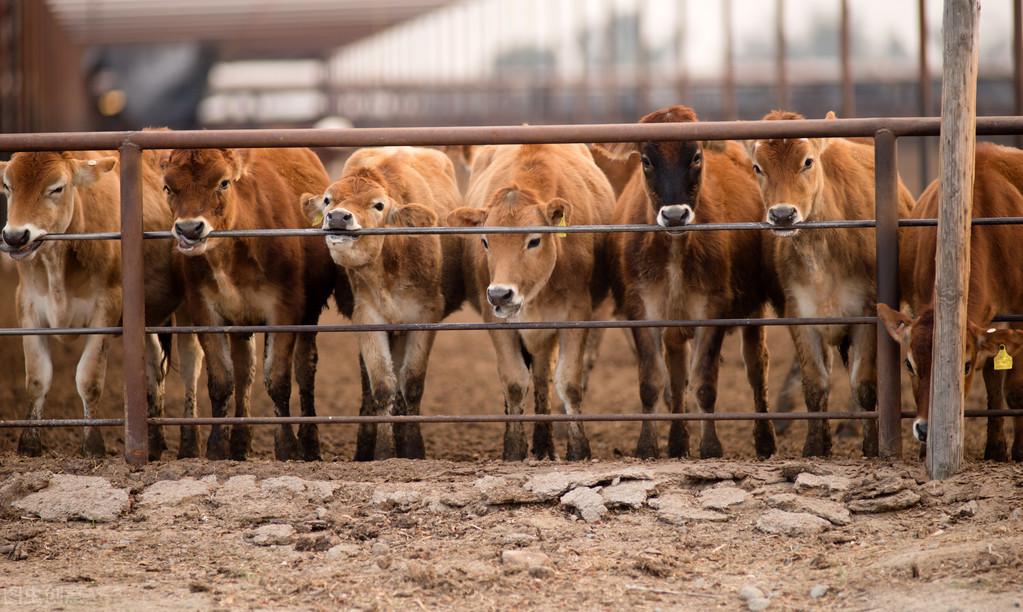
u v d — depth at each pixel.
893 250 9.45
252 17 37.25
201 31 38.91
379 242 11.12
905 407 14.48
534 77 39.81
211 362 11.41
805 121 9.29
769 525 8.20
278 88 42.69
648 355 11.27
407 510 8.78
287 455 11.54
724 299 11.36
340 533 8.46
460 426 14.55
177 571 7.79
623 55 59.53
